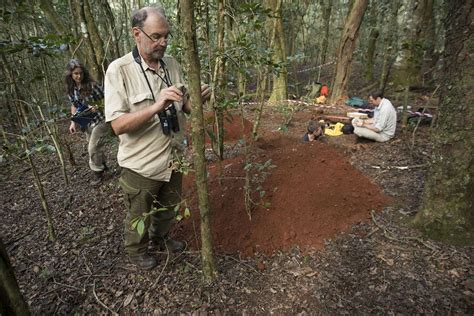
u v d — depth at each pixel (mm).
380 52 10031
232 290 1800
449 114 1808
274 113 5258
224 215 2377
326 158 2852
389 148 3643
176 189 1982
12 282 1264
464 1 1631
